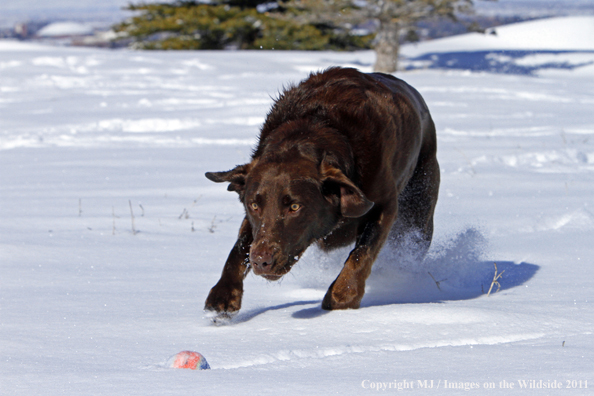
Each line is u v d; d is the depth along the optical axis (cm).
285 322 624
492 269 868
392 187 773
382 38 5159
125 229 1102
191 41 8175
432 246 989
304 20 5075
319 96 772
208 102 3120
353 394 413
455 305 654
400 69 5431
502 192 1368
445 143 1998
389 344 537
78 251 956
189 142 2145
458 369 462
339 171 665
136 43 8544
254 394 414
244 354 523
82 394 425
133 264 895
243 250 686
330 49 8006
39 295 732
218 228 1128
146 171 1672
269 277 640
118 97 3350
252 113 2692
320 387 427
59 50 6150
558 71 5453
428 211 987
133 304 701
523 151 1802
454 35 8106
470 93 3525
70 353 532
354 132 740
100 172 1662
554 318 604
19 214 1202
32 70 4650
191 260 923
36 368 488
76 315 654
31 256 920
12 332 592
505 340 552
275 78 4241
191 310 681
